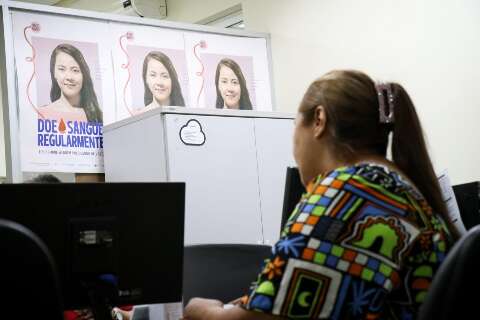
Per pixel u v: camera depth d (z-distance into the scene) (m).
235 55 3.80
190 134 2.95
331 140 1.30
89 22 3.29
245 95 3.79
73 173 3.16
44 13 3.16
